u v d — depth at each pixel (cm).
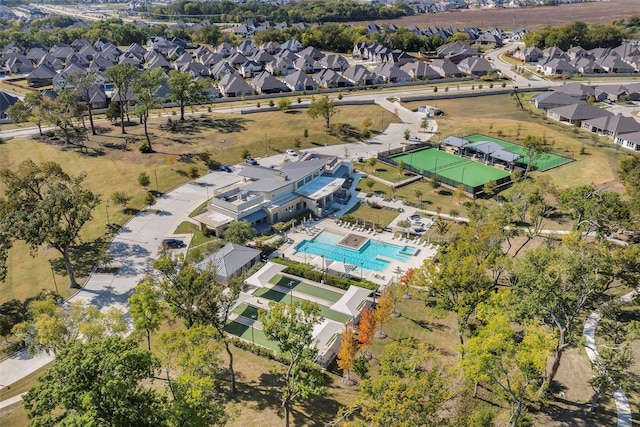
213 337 5278
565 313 5247
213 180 11581
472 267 5600
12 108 13550
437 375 4450
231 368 5425
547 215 9475
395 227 9519
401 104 17000
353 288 7144
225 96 17888
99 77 19512
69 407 3594
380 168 12319
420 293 7100
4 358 6397
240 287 5916
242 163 12575
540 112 15900
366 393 4128
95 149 12750
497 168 12119
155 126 14450
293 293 7538
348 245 8900
